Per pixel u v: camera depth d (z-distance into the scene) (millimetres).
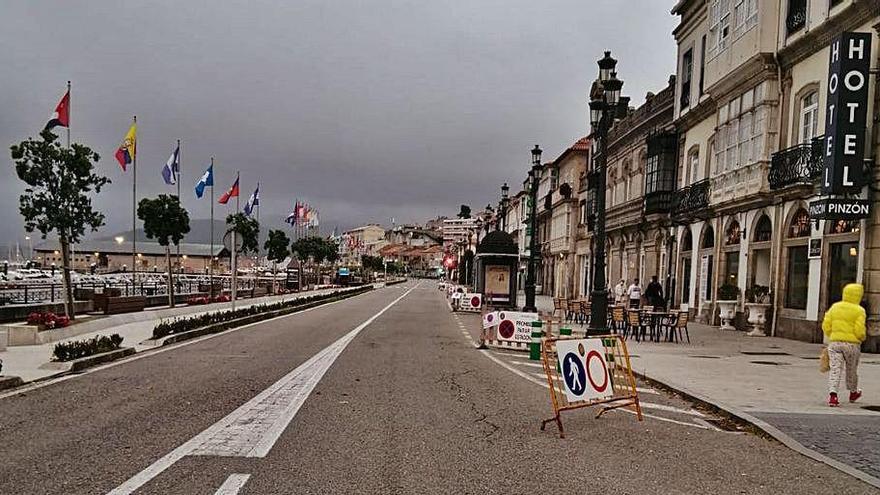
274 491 4895
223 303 30922
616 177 36469
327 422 7191
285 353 13461
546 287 56625
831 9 16719
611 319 19203
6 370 10391
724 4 22281
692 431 7426
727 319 21406
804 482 5547
